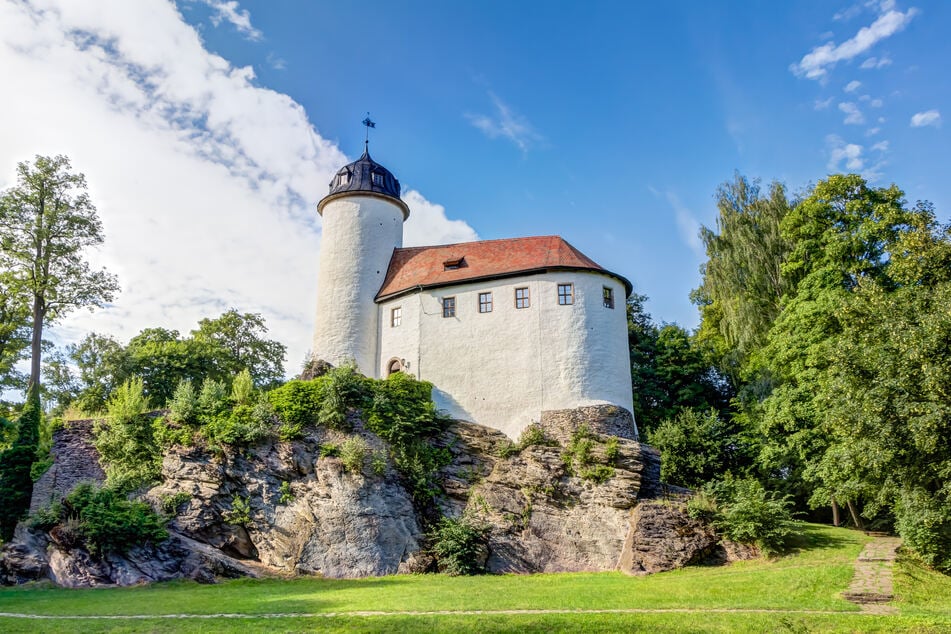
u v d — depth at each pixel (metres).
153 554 24.73
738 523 25.00
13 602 20.12
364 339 37.94
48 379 46.47
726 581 21.16
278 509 27.48
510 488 29.25
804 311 30.28
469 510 28.02
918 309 20.98
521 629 15.65
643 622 16.08
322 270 39.81
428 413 31.78
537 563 26.73
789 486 34.12
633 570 24.56
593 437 30.64
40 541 25.34
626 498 27.84
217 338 51.34
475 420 33.41
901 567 21.38
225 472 28.28
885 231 30.09
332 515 26.95
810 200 33.56
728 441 33.97
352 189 40.62
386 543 26.56
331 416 29.64
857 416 20.69
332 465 28.19
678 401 43.16
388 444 29.77
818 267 32.38
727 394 44.03
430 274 37.41
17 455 30.88
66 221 37.72
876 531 28.52
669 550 25.08
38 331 36.34
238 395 30.75
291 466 28.45
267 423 29.61
